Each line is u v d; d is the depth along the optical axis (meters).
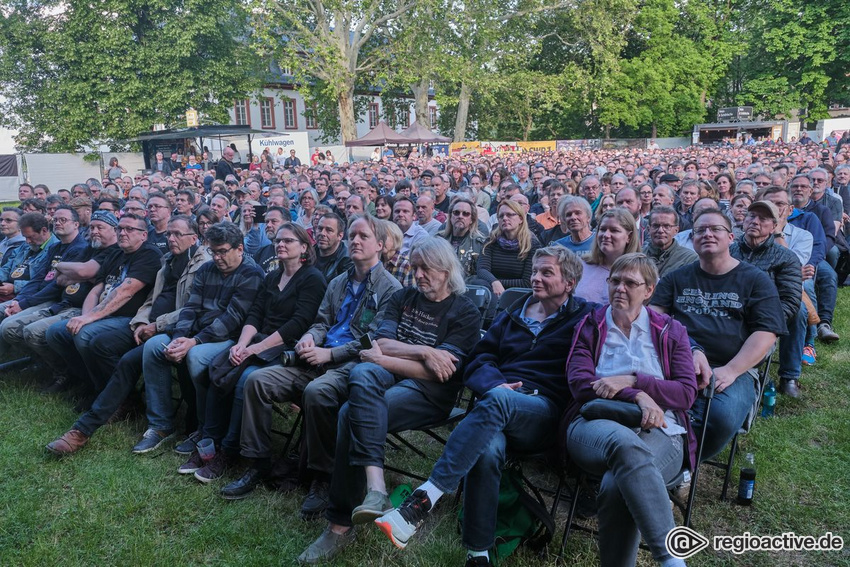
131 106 29.02
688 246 5.33
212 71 30.69
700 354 3.05
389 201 7.13
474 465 2.82
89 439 4.37
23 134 29.64
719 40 42.12
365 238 3.86
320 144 45.31
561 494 3.44
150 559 3.09
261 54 27.34
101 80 28.94
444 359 3.35
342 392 3.49
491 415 2.86
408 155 27.72
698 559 3.01
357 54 31.20
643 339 2.98
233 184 12.74
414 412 3.35
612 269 3.03
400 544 2.70
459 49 31.08
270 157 21.78
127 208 5.91
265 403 3.64
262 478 3.76
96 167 28.98
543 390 3.13
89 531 3.33
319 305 4.14
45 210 7.53
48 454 4.16
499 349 3.41
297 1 27.30
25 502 3.60
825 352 5.48
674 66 39.59
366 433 3.08
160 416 4.30
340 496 3.12
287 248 4.15
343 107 31.05
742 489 3.38
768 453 3.85
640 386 2.81
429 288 3.51
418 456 4.11
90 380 5.09
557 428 3.07
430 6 28.14
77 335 4.68
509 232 5.53
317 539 3.15
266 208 7.19
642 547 2.97
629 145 38.62
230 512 3.48
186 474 3.92
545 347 3.24
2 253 6.71
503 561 2.98
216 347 4.15
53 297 5.61
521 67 36.62
